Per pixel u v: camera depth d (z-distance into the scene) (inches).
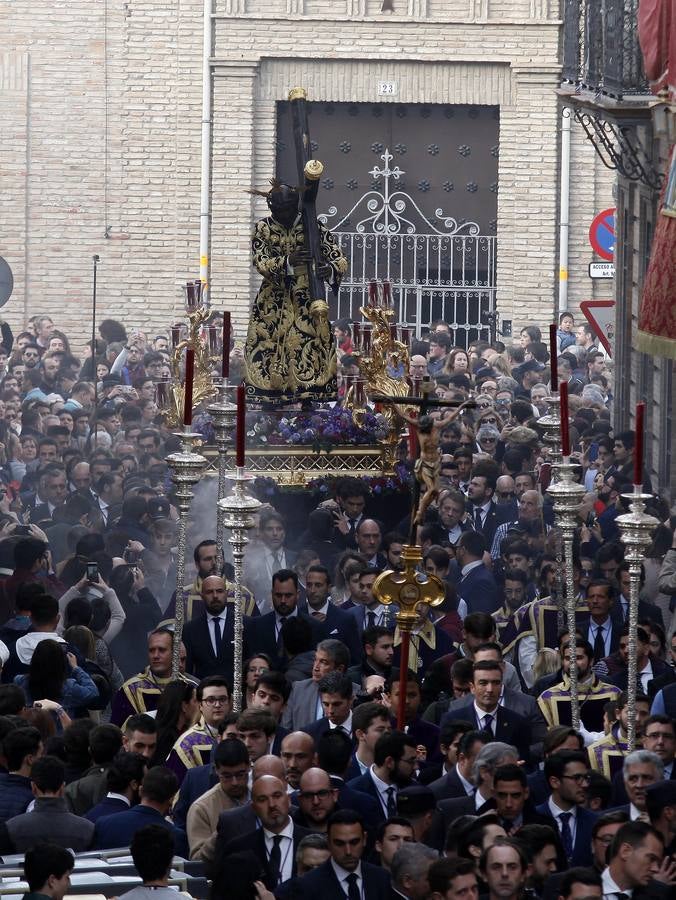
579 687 1529.3
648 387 2942.9
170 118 4175.7
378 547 2006.6
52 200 4207.7
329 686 1412.4
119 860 1156.5
